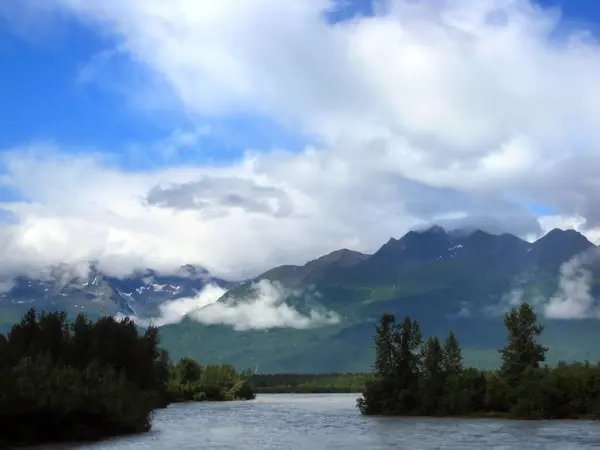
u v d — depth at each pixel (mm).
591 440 73250
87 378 82562
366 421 109750
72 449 65750
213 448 67438
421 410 121500
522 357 120812
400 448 66438
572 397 110938
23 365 75438
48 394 71375
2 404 67688
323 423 106938
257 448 67625
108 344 118125
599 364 119062
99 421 79500
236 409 164375
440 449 65250
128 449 66250
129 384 92625
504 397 116312
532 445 68188
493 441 72750
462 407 118062
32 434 71250
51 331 113438
